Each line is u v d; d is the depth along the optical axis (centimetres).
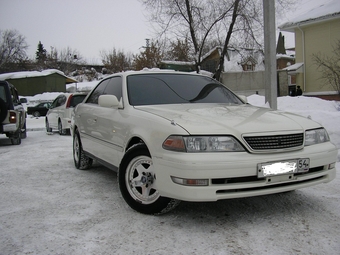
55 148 842
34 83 3753
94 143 471
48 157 702
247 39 1653
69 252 257
